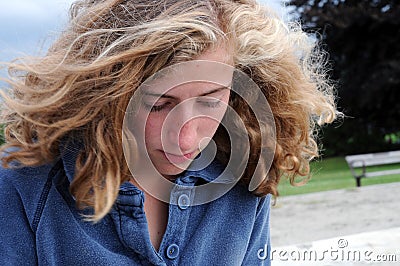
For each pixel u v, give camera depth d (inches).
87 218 32.7
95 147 30.0
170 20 28.4
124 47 29.4
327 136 478.3
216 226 39.2
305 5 462.3
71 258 32.3
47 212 31.9
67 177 32.4
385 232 132.0
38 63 31.2
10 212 31.5
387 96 461.1
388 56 453.7
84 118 29.7
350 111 476.7
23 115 30.7
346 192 220.5
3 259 30.8
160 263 34.5
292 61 38.6
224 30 31.3
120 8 30.7
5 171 32.4
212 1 31.4
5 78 32.1
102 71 29.8
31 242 31.8
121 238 33.4
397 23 438.0
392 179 261.3
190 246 37.6
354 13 442.9
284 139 40.7
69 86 29.5
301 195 217.0
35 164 31.7
